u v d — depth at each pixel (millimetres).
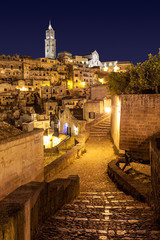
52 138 38094
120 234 4785
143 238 4562
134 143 15242
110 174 12789
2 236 3156
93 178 12734
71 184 8719
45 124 47594
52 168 13188
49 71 85938
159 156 6934
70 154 15906
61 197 7312
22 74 82438
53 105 64188
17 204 3953
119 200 8484
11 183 7422
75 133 30312
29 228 4230
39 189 5109
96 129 25422
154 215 6328
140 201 8367
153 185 8016
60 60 97625
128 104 15289
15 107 64375
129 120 15320
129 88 18641
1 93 68375
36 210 4887
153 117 14711
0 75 79062
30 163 8812
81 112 40719
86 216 6172
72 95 74812
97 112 32031
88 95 69312
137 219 5934
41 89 71500
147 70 16031
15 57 85562
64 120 34844
